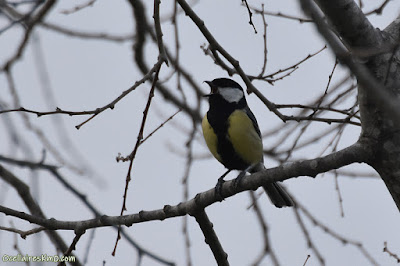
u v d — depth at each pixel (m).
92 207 12.46
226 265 10.18
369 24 7.57
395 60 7.68
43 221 9.33
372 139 7.79
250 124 11.71
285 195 12.32
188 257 12.05
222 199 9.50
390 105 5.63
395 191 8.03
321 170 8.20
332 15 7.41
